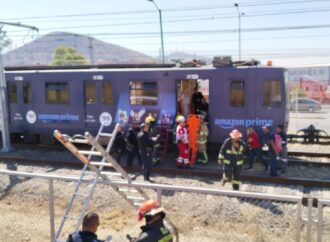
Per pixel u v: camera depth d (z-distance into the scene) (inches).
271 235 305.1
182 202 368.8
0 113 624.1
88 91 607.8
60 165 535.8
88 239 186.1
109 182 241.1
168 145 587.2
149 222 190.2
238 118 535.8
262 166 524.1
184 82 585.0
